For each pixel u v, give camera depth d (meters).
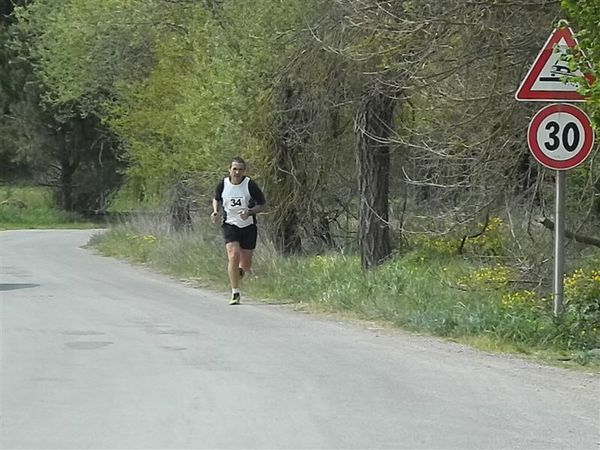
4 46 52.53
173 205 29.42
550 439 8.22
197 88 22.14
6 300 17.09
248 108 20.38
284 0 19.30
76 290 18.86
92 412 8.96
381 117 18.48
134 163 33.66
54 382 10.23
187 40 24.20
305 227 23.23
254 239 17.12
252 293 18.14
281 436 8.16
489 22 14.05
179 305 16.58
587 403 9.58
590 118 11.67
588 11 10.98
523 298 14.42
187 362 11.33
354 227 25.00
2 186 60.91
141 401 9.38
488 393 9.92
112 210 58.88
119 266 25.19
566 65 11.57
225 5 21.64
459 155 15.15
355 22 15.45
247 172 21.62
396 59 15.10
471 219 15.84
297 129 20.92
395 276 16.69
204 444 7.89
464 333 13.27
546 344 12.51
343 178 22.25
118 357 11.62
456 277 17.12
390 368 11.12
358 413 8.98
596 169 14.77
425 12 14.28
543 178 15.13
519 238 17.09
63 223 57.53
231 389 9.90
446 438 8.19
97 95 32.56
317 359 11.59
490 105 14.58
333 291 16.34
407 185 20.58
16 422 8.60
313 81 19.22
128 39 28.41
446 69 14.48
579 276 15.15
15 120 54.38
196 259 22.23
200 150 22.66
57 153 55.47
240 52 20.12
